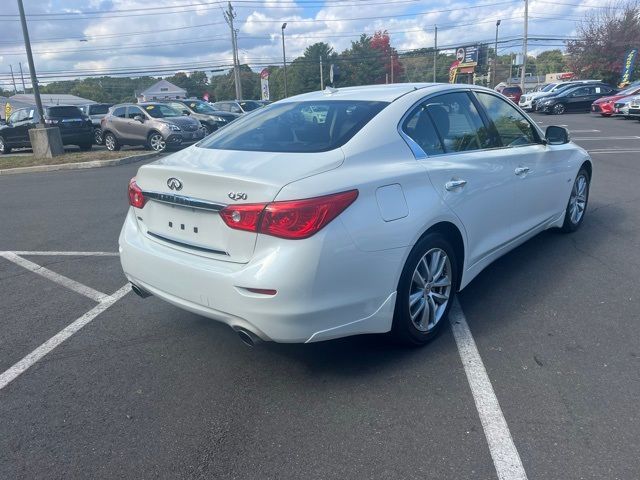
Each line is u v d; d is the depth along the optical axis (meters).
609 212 7.16
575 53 48.00
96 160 14.91
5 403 3.22
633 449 2.63
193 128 18.42
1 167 14.55
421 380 3.29
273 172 3.02
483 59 49.12
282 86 83.62
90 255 6.12
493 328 3.93
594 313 4.12
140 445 2.80
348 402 3.10
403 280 3.36
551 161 5.20
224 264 3.08
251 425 2.94
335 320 3.02
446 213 3.57
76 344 3.94
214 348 3.82
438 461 2.60
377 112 3.59
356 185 3.05
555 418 2.88
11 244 6.70
